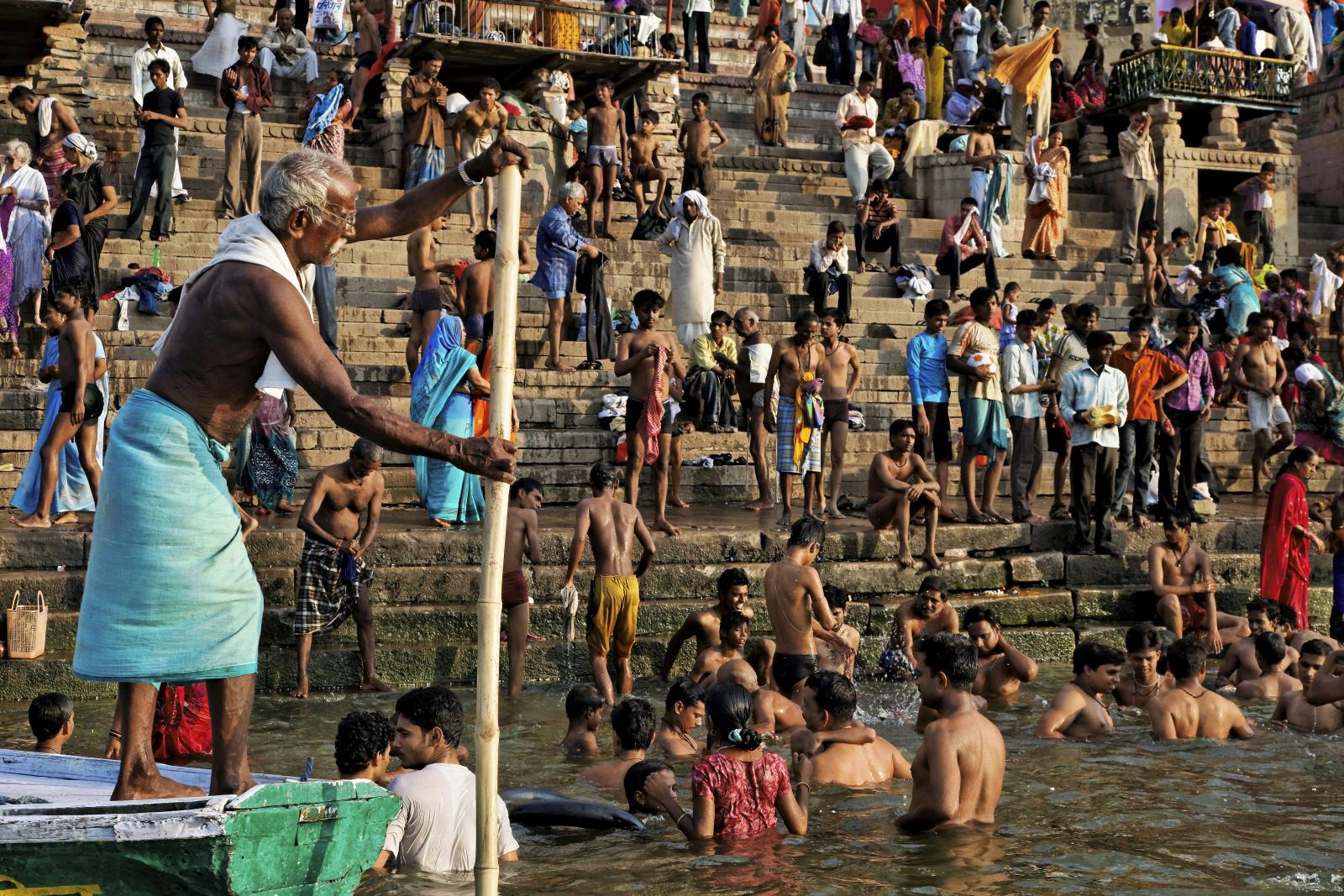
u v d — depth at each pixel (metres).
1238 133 22.44
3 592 9.14
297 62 19.16
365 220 3.87
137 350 13.35
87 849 3.41
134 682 3.70
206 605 3.58
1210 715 8.20
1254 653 9.94
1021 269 19.02
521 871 5.60
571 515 12.05
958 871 5.62
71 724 6.92
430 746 5.87
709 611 9.70
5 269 12.91
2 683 8.65
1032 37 22.97
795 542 9.07
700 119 18.64
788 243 18.92
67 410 9.90
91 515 10.89
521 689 9.35
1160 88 21.22
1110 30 29.12
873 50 23.91
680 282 14.62
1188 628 11.35
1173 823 6.38
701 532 11.05
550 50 18.19
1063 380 11.93
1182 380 12.34
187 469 3.57
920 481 11.51
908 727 8.64
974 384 11.92
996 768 6.35
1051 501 14.11
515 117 17.41
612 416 13.57
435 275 12.73
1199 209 21.64
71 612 9.17
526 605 9.35
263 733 8.00
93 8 20.02
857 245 17.80
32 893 3.46
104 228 13.53
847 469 14.27
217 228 15.55
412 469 12.54
